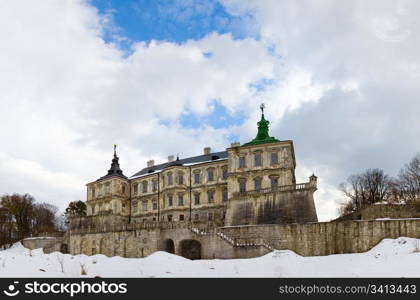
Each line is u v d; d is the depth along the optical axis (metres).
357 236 53.88
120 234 74.25
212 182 90.81
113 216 100.25
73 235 81.56
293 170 85.81
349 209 104.00
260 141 84.31
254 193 78.12
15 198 112.12
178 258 43.09
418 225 50.72
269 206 76.19
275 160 80.50
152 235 69.81
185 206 92.31
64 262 36.25
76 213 134.38
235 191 81.81
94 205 107.00
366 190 101.94
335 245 55.34
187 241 68.38
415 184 91.31
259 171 80.62
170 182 95.44
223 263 42.25
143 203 101.94
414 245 46.75
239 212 79.06
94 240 77.69
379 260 39.06
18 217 110.44
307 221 70.94
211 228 64.38
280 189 75.88
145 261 40.84
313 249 56.75
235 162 83.69
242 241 60.06
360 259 43.16
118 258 44.94
